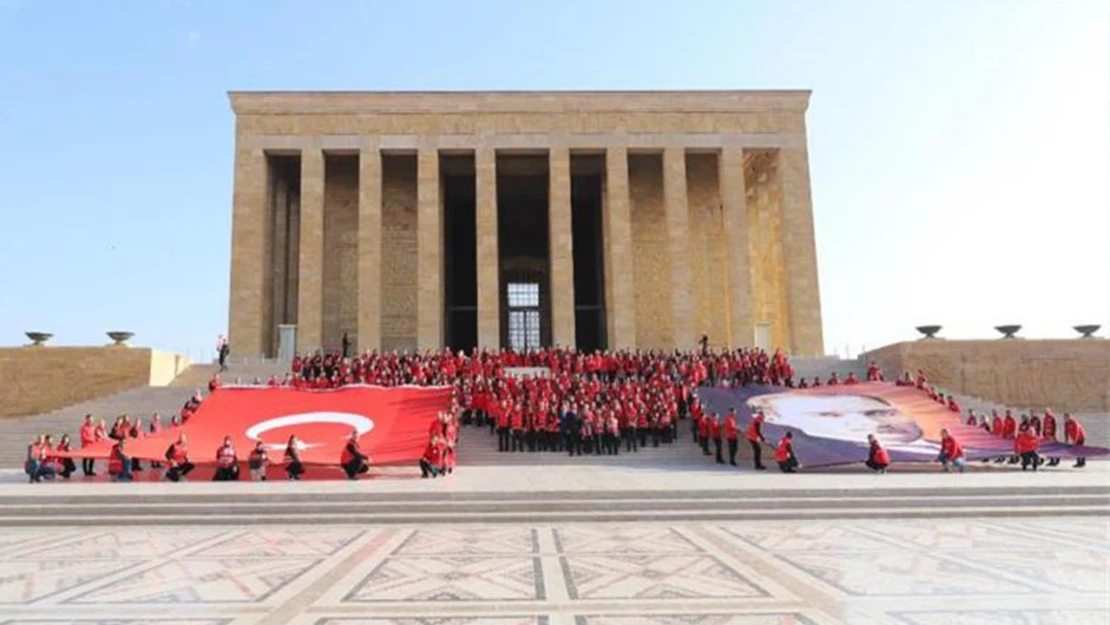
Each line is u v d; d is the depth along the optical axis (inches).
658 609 325.4
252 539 509.7
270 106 1731.1
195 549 474.6
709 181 1930.4
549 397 998.4
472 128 1748.3
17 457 971.3
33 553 463.8
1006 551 446.3
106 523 573.3
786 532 519.5
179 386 1284.4
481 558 437.7
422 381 1165.1
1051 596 341.1
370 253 1686.8
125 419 913.5
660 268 1886.1
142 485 695.7
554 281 1695.4
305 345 1647.4
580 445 933.2
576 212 2073.1
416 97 1748.3
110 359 1278.3
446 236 2015.3
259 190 1697.8
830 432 930.7
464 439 990.4
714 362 1264.8
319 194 1707.7
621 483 669.3
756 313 1934.1
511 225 2114.9
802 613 317.1
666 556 438.6
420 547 474.3
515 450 950.4
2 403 1259.8
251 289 1656.0
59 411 1120.2
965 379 1293.1
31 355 1277.1
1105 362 1293.1
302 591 362.0
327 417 967.0
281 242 1833.2
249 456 767.1
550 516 575.5
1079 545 465.7
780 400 1040.8
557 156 1745.8
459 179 1957.4
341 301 1825.8
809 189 1759.4
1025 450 823.7
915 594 345.7
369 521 571.8
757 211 1984.5
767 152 1829.5
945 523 555.8
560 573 395.9
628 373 1246.3
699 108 1780.3
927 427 943.7
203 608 333.1
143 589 368.2
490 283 1685.5
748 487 626.2
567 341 1670.8
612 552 452.1
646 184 1919.3
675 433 1002.1
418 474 786.2
